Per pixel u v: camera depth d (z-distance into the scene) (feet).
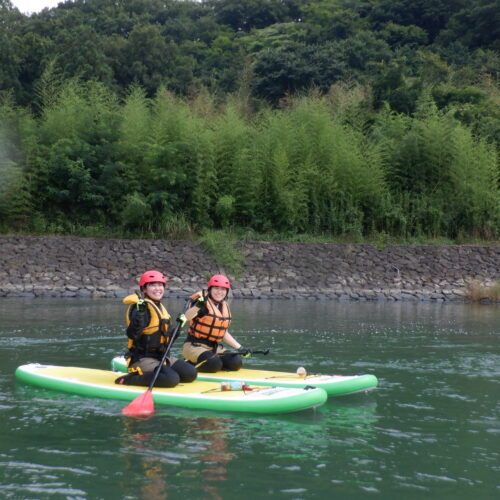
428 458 15.21
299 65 139.33
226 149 72.13
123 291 59.57
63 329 36.40
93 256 63.10
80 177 67.77
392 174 78.02
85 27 134.72
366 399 21.09
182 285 61.77
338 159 73.92
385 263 68.49
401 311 51.47
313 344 33.01
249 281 64.18
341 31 181.57
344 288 64.95
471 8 189.98
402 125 82.12
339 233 74.13
